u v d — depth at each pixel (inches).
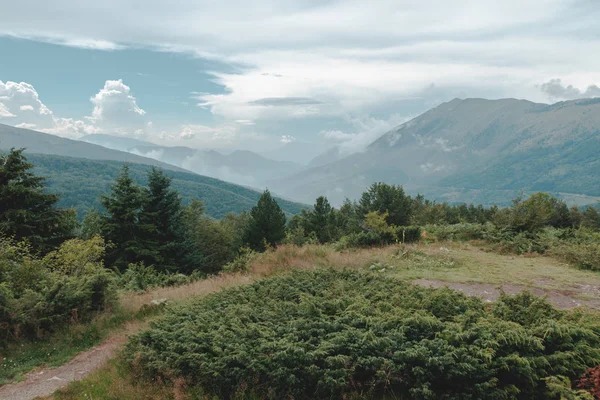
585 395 169.6
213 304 348.5
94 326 382.3
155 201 1159.6
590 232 655.8
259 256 642.8
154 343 275.3
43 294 383.9
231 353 231.1
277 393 213.3
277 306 306.3
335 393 205.8
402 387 201.5
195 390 229.6
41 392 261.3
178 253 1152.8
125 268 1005.8
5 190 774.5
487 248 596.7
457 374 189.9
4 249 471.5
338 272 408.2
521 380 193.5
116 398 236.2
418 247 613.6
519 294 265.1
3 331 341.4
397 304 281.3
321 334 239.0
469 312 239.3
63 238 881.5
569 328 210.7
